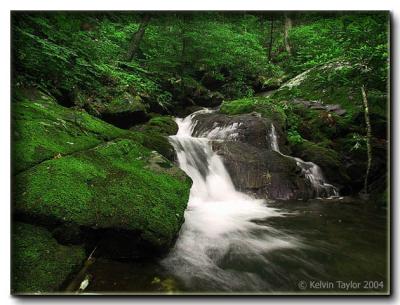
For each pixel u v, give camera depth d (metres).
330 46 11.28
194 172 6.42
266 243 4.15
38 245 2.85
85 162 3.94
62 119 4.92
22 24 5.30
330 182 7.71
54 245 2.95
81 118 5.34
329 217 5.41
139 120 8.81
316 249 3.98
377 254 3.85
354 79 8.42
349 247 4.07
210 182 6.46
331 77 9.57
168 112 11.27
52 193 3.20
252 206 5.96
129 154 4.70
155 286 2.92
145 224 3.33
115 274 3.04
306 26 15.90
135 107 8.47
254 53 14.37
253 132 8.08
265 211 5.70
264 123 8.30
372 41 7.07
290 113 9.94
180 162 6.41
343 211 5.84
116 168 4.12
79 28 6.54
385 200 6.42
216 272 3.32
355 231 4.70
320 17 8.49
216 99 12.99
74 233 3.06
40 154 3.78
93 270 3.04
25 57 5.32
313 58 14.38
